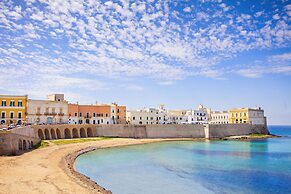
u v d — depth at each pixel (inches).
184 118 6250.0
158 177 1809.8
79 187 1360.7
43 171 1654.8
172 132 4997.5
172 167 2159.2
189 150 3284.9
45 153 2347.4
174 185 1617.9
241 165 2285.9
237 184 1662.2
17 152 2217.0
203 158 2642.7
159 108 6230.3
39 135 3388.3
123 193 1441.9
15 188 1261.1
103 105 4729.3
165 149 3348.9
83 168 2027.6
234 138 5270.7
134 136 4544.8
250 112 6136.8
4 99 3499.0
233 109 6363.2
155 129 4835.1
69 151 2652.6
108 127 4293.8
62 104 4047.7
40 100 3826.3
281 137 6127.0
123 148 3356.3
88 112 4534.9
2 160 1868.8
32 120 3713.1
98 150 3061.0
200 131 5275.6
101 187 1441.9
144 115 5447.8
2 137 2064.5
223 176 1863.9
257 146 3873.0
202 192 1493.6
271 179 1787.6
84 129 4018.2
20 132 2353.6
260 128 6378.0
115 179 1733.5
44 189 1279.5
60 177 1541.6
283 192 1508.4
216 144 4111.7
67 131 3818.9
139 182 1672.0
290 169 2122.3
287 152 3191.4
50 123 3855.8
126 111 5378.9
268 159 2630.4
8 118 3491.6
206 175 1891.0
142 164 2263.8
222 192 1497.3
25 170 1640.0
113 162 2322.8
